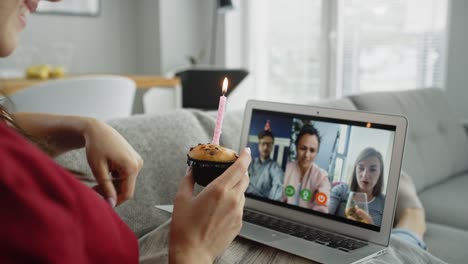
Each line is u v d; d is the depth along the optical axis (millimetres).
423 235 1419
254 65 4453
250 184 1158
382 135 997
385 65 3471
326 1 3791
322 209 1040
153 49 4570
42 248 332
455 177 2076
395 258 911
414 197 1429
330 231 1021
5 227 325
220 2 3945
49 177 363
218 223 594
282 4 4172
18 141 368
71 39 4352
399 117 979
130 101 2162
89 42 4480
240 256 849
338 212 1019
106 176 651
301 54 4074
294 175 1098
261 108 1185
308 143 1093
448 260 1253
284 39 4195
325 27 3826
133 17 4742
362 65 3617
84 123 694
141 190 1021
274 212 1107
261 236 944
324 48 3855
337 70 3789
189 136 1168
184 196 636
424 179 1833
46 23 4172
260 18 4359
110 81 1938
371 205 979
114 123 1086
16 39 485
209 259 590
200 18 4688
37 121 731
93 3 4461
